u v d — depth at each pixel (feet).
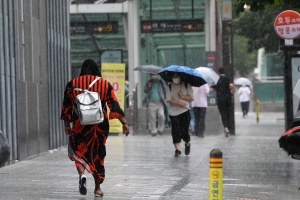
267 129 195.93
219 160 49.85
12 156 102.83
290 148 69.05
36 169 94.53
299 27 107.65
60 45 133.80
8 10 102.99
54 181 81.30
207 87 154.92
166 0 169.89
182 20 170.81
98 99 68.54
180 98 110.42
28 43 112.68
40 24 120.26
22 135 107.45
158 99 158.81
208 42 169.37
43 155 117.50
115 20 191.21
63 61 135.74
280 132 179.52
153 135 159.53
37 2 118.73
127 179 82.48
